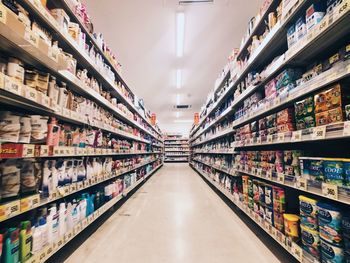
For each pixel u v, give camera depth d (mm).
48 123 1514
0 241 1011
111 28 4031
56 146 1490
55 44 1580
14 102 1323
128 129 4137
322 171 1134
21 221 1243
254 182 2176
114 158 3613
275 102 1703
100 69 2492
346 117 1011
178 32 4137
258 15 2191
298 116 1414
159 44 4645
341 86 1062
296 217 1457
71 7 1889
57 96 1590
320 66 1320
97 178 2336
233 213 2924
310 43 1288
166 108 11672
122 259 1660
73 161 1810
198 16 3678
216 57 5270
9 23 951
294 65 1652
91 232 2229
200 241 1993
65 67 1464
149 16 3693
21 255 1151
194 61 5520
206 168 6375
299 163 1443
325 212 1095
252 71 2420
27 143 1256
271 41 1829
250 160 2340
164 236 2113
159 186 5340
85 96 2430
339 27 1175
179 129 17578
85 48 2158
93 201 2283
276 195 1681
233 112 3445
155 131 9523
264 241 1993
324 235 1094
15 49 1288
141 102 5773
